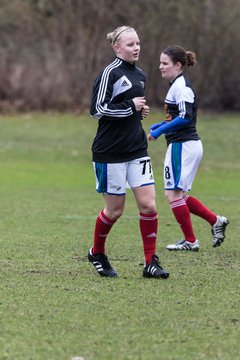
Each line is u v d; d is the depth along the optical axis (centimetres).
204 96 11281
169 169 3162
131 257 2977
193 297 2298
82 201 5022
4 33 11281
